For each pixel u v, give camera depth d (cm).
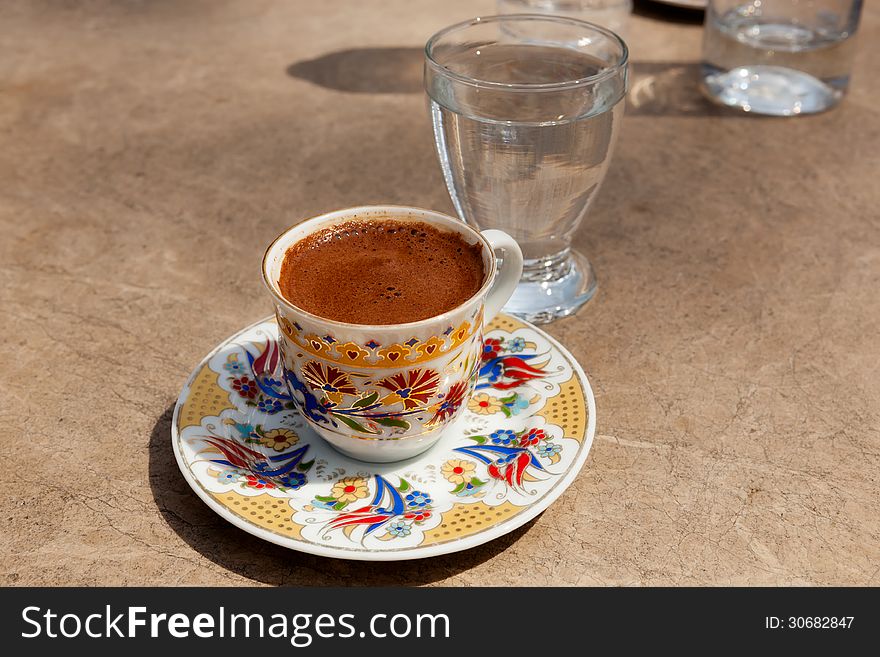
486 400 69
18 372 76
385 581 59
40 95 124
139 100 123
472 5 152
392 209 67
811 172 105
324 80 128
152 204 101
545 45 80
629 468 67
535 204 77
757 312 83
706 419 71
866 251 92
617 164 108
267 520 57
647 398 73
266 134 115
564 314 82
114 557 60
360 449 62
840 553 60
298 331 59
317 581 59
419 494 61
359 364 58
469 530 57
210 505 59
